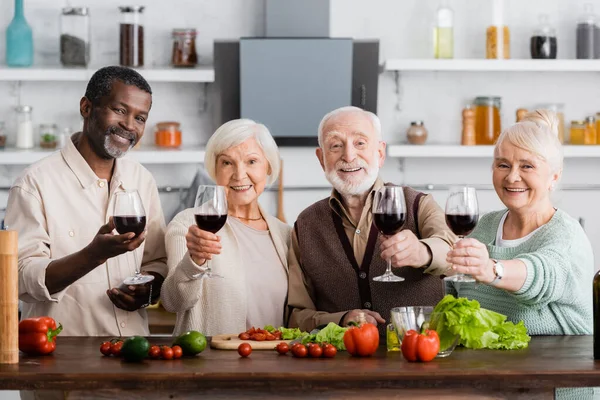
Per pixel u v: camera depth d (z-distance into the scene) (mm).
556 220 2855
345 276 3152
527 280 2621
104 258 2787
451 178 5508
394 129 5461
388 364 2402
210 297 3109
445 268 2877
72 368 2363
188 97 5387
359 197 3176
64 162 3211
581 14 5383
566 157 5523
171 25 5363
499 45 5227
